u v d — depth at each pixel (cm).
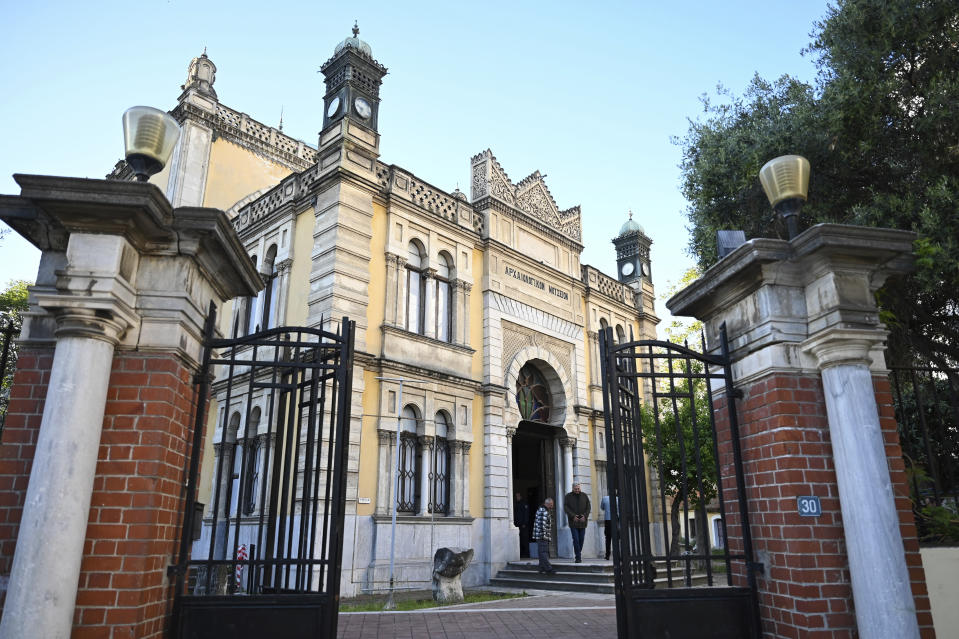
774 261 508
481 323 1700
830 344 478
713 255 930
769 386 501
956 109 711
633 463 572
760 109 912
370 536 1305
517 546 1583
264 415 1454
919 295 813
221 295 561
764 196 888
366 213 1480
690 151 977
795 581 459
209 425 1638
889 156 804
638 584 523
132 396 444
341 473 504
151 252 473
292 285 1527
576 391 1919
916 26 743
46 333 452
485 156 1836
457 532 1467
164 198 445
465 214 1738
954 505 619
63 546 386
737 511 537
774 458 489
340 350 540
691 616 497
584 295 2075
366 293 1431
